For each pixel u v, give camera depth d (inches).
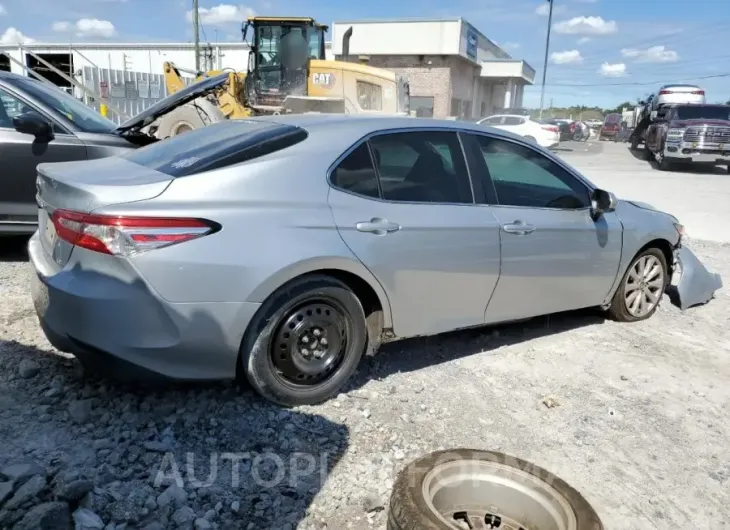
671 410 157.0
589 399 159.6
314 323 137.6
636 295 212.7
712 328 216.5
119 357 121.2
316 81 562.3
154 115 470.9
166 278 119.8
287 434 131.6
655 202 536.7
